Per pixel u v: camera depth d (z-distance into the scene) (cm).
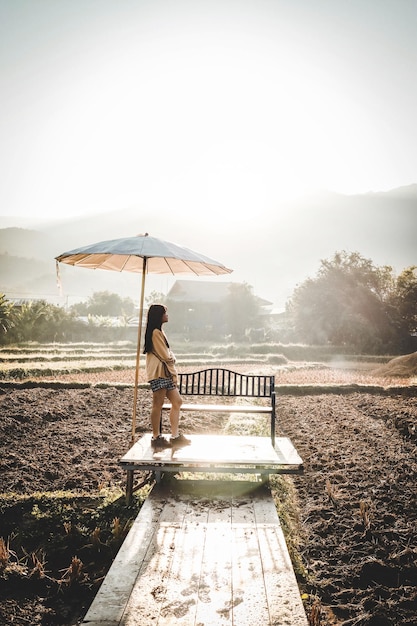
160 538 509
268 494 662
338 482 767
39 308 4703
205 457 632
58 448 946
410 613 433
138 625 361
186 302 6681
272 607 385
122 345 4394
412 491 718
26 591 462
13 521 598
